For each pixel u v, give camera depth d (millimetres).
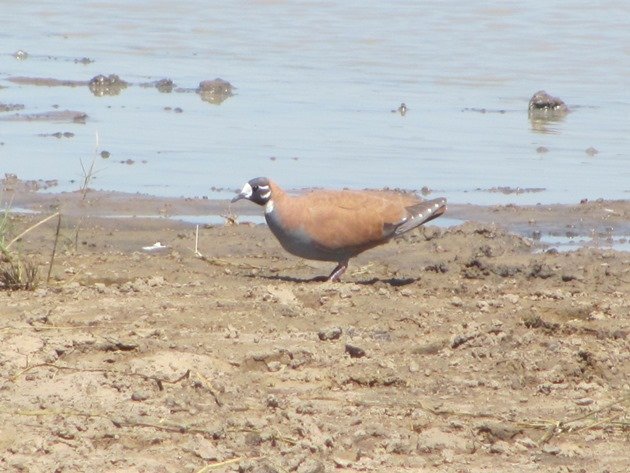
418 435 9562
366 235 13570
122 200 17750
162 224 16844
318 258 13781
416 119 23875
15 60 28953
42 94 25297
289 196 13625
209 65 29031
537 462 9258
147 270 14219
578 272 14570
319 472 8773
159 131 22188
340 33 32781
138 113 23688
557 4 36938
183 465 8867
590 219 17828
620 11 36000
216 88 25938
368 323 12164
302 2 37219
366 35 32469
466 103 25625
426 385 10688
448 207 18000
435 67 29031
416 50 30703
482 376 10922
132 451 9086
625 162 21016
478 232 16453
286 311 12297
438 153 21172
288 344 11320
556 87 27312
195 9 36375
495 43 31547
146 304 12438
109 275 13891
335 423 9703
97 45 31391
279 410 9875
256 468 8742
